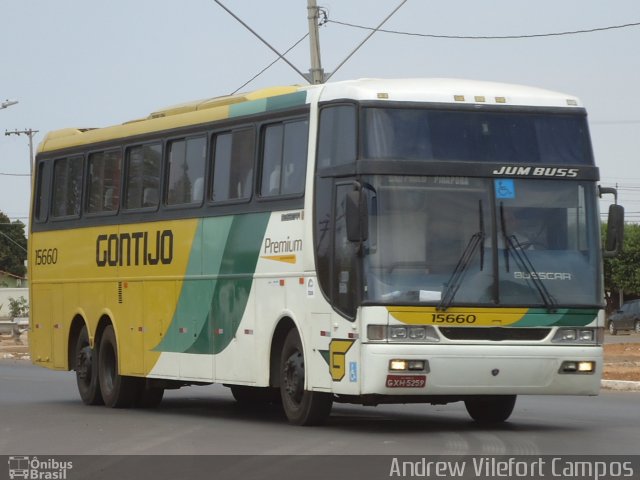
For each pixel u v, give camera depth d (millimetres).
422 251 18172
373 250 18062
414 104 18641
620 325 75500
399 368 17859
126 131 25156
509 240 18484
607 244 19219
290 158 20094
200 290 22359
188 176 23016
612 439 17812
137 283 24391
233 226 21469
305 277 19375
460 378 18062
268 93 21562
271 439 18078
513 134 18938
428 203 18328
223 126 21984
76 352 26797
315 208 19219
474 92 18953
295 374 19797
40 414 23594
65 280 27203
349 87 18844
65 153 27484
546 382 18438
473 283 18250
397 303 17938
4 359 48062
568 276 18672
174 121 23594
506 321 18281
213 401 27234
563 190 18922
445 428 19703
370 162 18250
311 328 19219
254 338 20734
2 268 141625
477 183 18562
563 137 19188
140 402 25359
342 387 18422
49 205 28000
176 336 23062
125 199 25047
